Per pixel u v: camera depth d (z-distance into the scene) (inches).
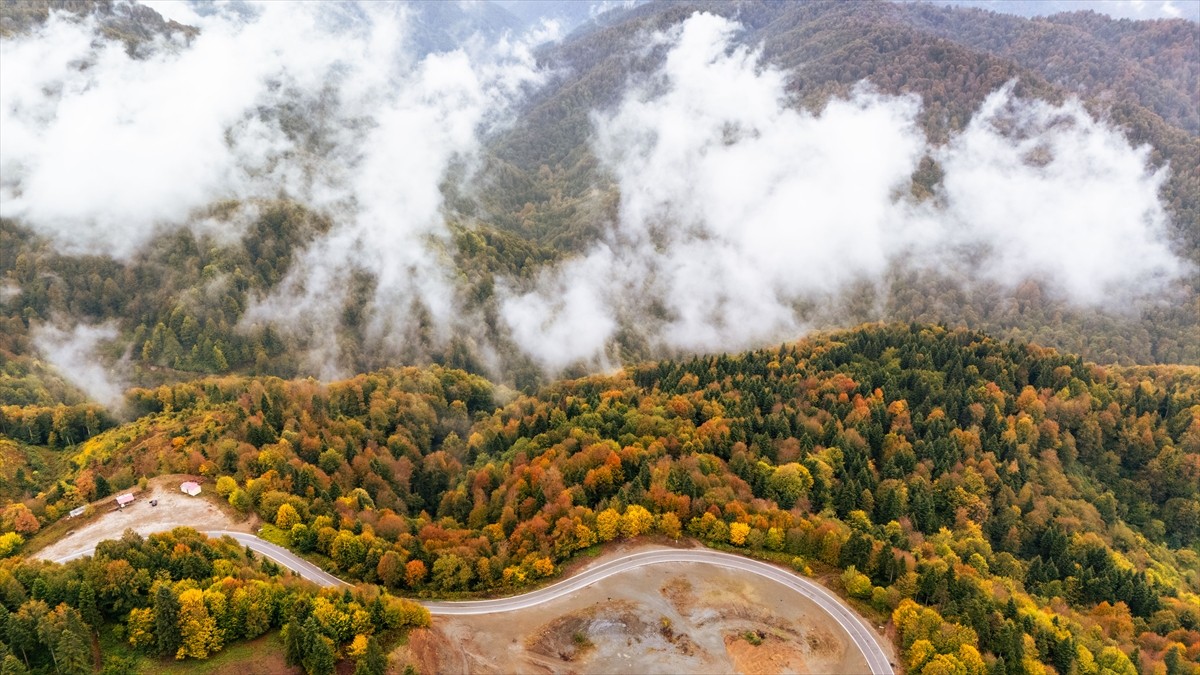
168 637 4677.7
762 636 5462.6
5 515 6574.8
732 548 6422.2
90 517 6761.8
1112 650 5511.8
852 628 5556.1
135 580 4943.4
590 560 6284.5
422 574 5920.3
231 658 4781.0
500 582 5984.3
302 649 4734.3
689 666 5226.4
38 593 4790.8
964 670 4891.7
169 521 6702.8
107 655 4675.2
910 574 5787.4
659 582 6013.8
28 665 4458.7
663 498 6702.8
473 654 5295.3
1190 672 5659.5
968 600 5452.8
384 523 6599.4
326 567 6136.8
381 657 4768.7
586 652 5344.5
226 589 5000.0
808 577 6082.7
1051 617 5767.7
